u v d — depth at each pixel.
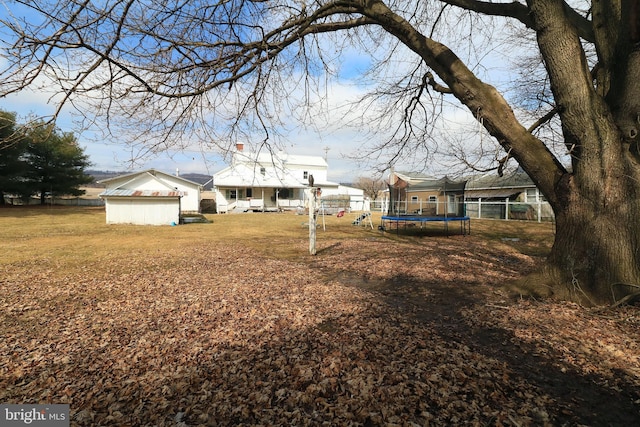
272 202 37.59
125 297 5.80
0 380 3.08
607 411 2.44
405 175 32.25
